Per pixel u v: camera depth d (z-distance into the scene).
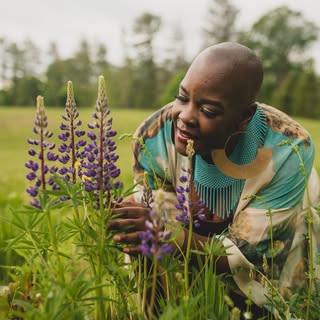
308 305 2.34
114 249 2.24
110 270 2.12
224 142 2.35
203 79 2.21
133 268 2.25
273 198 2.52
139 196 2.73
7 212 3.78
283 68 70.44
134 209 2.15
